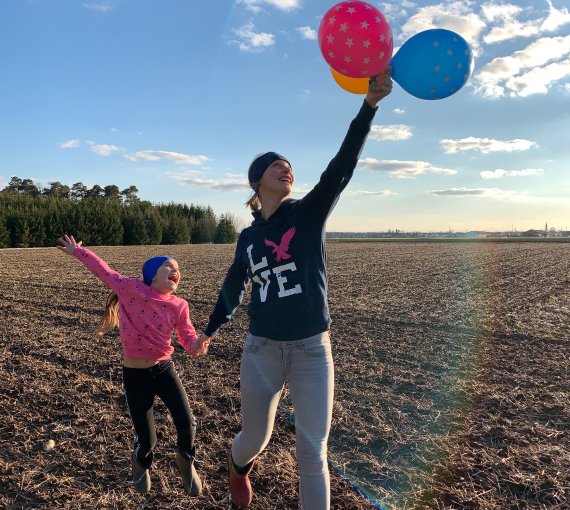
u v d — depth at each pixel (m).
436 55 2.29
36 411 4.71
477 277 17.89
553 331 8.49
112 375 5.87
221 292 3.08
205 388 5.38
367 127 2.41
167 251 36.84
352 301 11.98
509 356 6.87
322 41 2.37
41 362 6.36
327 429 2.53
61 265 21.86
